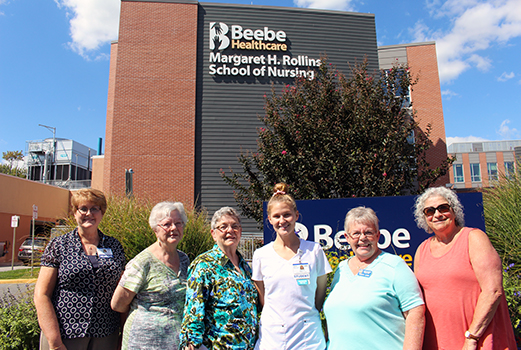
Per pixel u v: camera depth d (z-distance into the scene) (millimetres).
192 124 12875
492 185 5285
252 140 12969
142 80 12977
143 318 2260
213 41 13484
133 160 12477
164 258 2438
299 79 8719
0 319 3693
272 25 13781
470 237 2061
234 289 2154
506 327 1938
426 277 2129
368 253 2168
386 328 2000
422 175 6934
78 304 2312
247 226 12008
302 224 3941
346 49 13922
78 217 2504
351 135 6539
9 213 16031
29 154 35969
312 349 2113
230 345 2037
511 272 3727
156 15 13438
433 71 15656
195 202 12398
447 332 1985
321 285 2385
